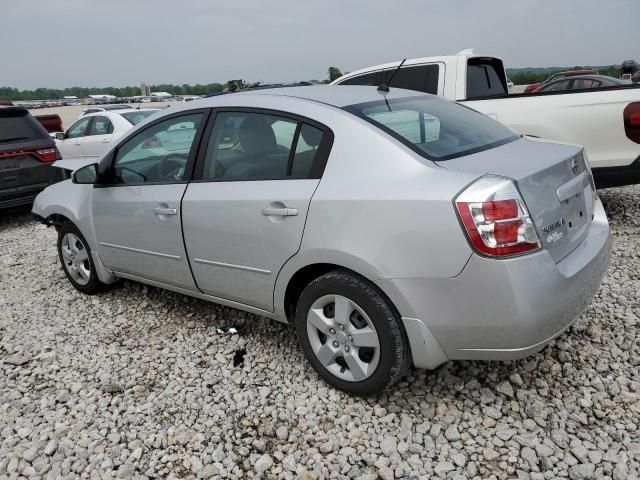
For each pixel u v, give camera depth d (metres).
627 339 3.26
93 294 4.59
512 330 2.37
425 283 2.45
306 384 3.06
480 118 3.45
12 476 2.53
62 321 4.12
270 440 2.67
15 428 2.86
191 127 3.47
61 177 7.73
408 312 2.53
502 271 2.30
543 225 2.45
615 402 2.73
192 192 3.36
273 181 2.97
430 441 2.56
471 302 2.38
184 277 3.58
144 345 3.67
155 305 4.29
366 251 2.56
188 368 3.34
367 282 2.64
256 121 3.14
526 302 2.33
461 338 2.48
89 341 3.78
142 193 3.69
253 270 3.10
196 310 4.14
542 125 5.26
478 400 2.82
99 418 2.91
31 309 4.41
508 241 2.30
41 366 3.48
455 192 2.37
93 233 4.19
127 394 3.10
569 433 2.55
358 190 2.62
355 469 2.43
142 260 3.84
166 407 2.96
